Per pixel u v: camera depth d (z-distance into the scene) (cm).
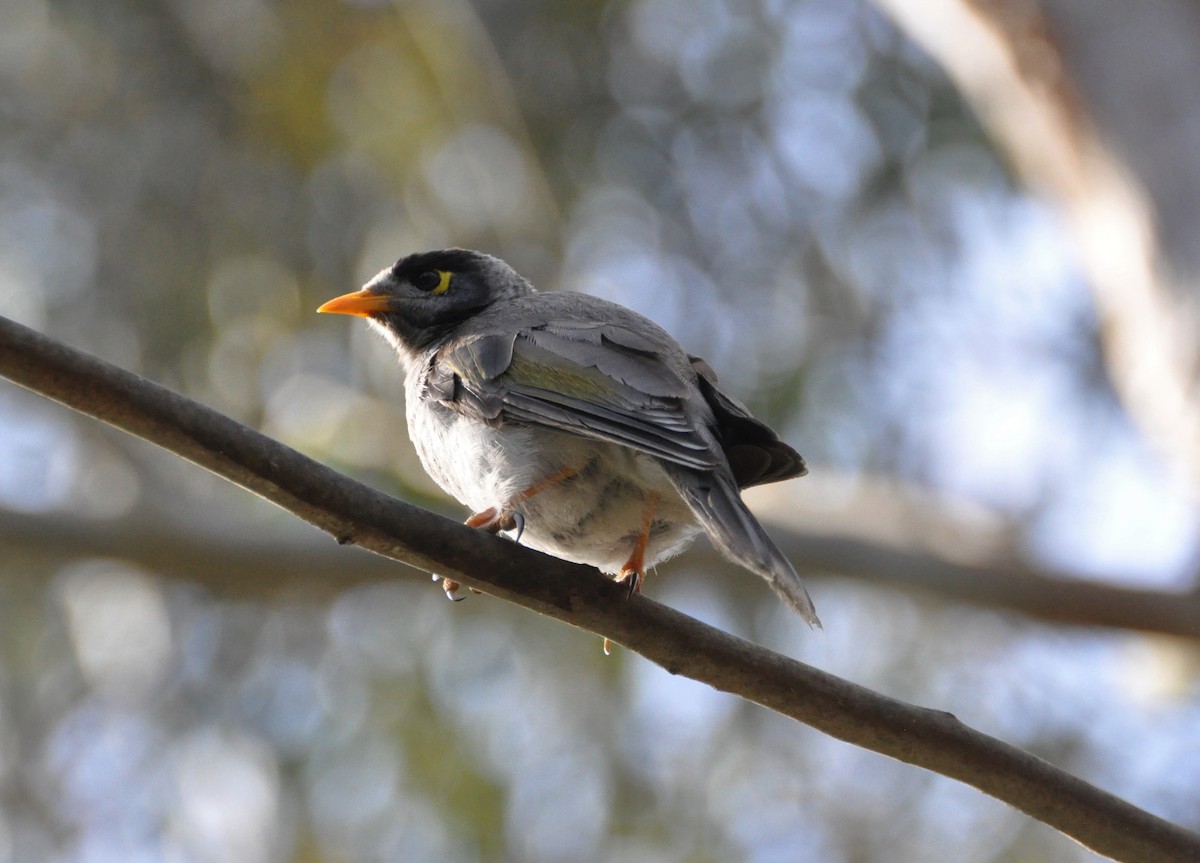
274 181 1585
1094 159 1051
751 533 644
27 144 1598
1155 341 1027
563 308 831
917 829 1409
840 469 1441
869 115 1524
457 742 1385
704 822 1379
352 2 1559
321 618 1465
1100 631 1174
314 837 1366
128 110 1606
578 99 1558
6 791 1423
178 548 1239
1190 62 1020
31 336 541
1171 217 1009
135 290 1566
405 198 1547
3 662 1463
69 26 1609
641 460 712
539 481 733
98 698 1461
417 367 840
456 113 1549
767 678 640
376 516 609
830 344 1485
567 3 1562
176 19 1598
